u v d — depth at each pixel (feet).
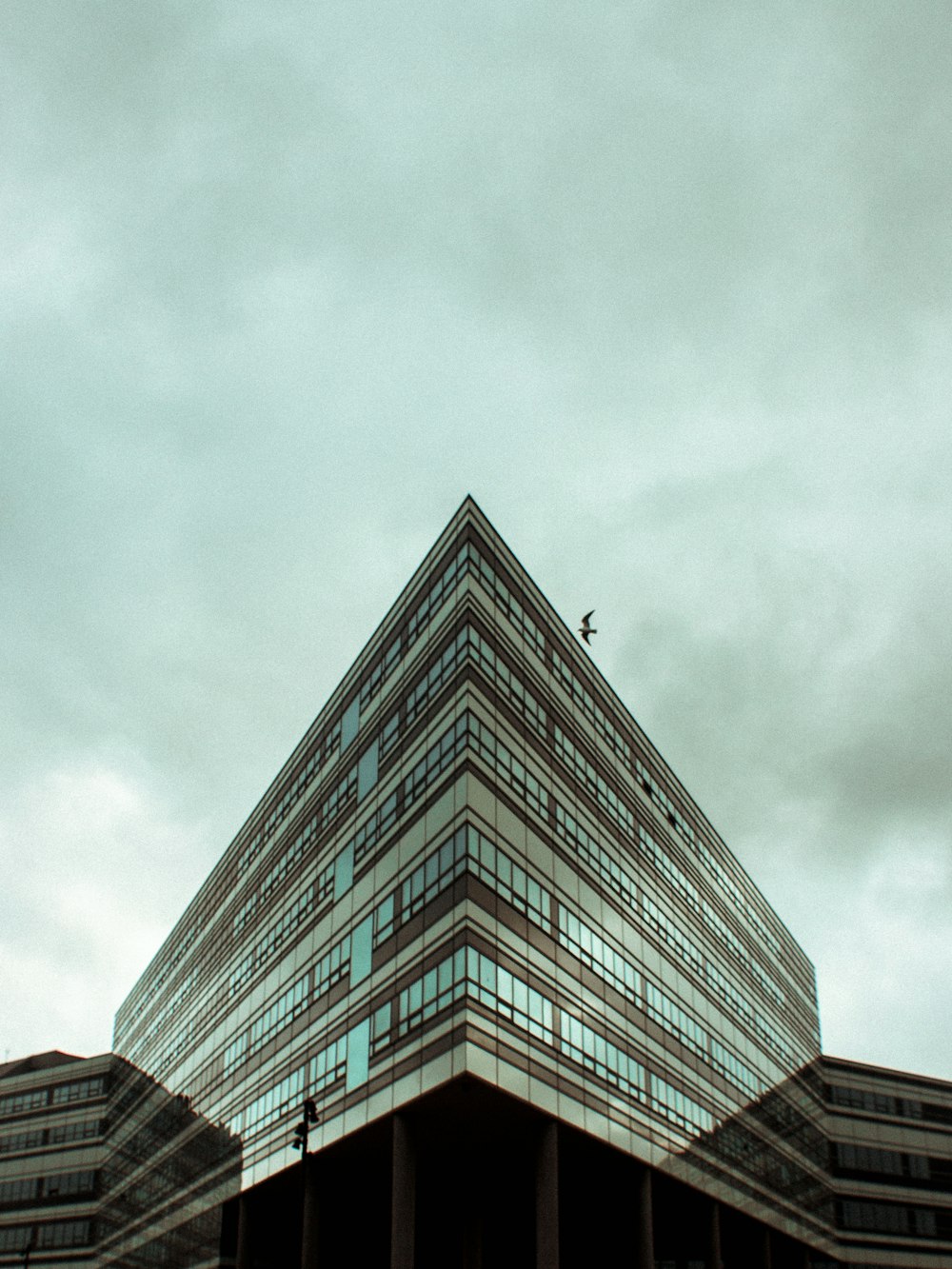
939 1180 323.78
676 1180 199.72
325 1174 192.95
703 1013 235.61
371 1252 226.58
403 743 184.34
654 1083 199.93
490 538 183.11
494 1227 219.00
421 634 185.98
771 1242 269.23
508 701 176.14
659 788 238.27
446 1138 171.12
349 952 189.16
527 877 169.68
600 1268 228.02
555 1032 167.22
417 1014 159.22
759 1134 256.11
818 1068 324.60
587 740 204.13
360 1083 173.47
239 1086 238.89
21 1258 354.33
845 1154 314.96
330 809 213.25
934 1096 337.93
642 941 209.87
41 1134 375.45
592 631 207.51
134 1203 316.60
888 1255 305.12
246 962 252.21
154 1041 331.16
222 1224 235.40
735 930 273.95
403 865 174.29
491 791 164.55
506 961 158.40
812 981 348.18
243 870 268.00
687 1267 263.90
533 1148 174.29
